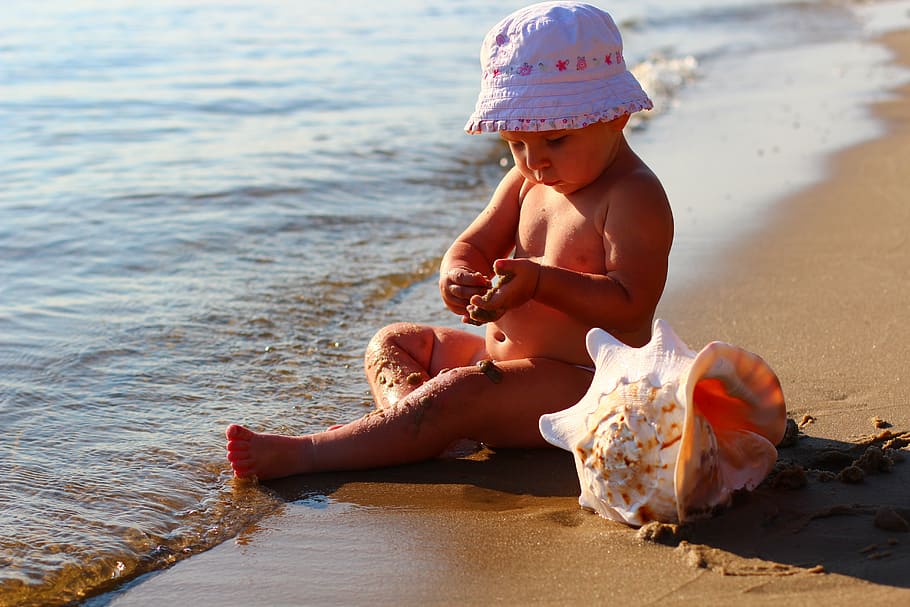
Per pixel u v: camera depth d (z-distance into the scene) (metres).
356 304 5.96
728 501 3.19
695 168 9.24
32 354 5.07
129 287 6.16
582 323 3.90
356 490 3.66
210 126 11.40
